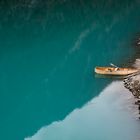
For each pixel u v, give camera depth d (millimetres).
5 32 98688
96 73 61688
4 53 81312
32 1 130375
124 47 78500
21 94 61062
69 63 72688
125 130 46000
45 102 57719
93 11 120250
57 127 50281
